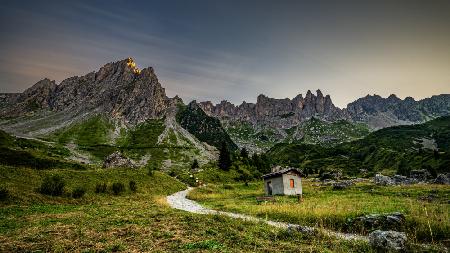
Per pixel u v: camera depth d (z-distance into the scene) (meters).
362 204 33.06
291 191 65.06
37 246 15.73
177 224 21.83
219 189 86.12
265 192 70.75
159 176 89.69
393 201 36.41
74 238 17.58
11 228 20.94
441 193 45.78
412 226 19.86
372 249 15.59
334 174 138.12
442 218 20.11
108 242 16.39
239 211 35.06
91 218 25.30
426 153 182.50
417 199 40.09
